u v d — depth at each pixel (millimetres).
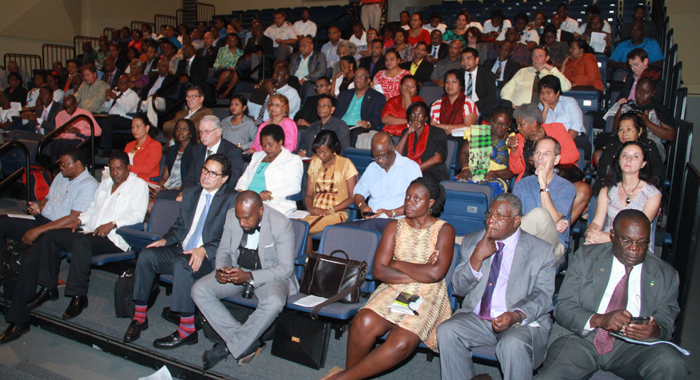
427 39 8914
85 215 4348
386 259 3111
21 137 6914
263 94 7074
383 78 6859
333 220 4301
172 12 15438
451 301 3232
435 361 3350
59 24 13164
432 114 5797
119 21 14289
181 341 3432
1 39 12188
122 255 4047
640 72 5770
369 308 2877
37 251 3971
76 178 4578
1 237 4484
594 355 2648
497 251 2871
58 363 3453
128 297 3756
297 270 3678
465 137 4836
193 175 4938
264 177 4672
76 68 10297
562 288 2818
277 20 10516
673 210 4168
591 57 6645
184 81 8258
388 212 4066
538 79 5922
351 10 10766
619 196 3432
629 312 2521
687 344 3326
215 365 3217
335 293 3209
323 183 4531
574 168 4266
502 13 9281
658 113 4980
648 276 2670
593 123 6129
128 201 4223
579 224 3770
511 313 2650
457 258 3191
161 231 4184
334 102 6570
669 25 8969
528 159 4375
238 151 4953
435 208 3193
